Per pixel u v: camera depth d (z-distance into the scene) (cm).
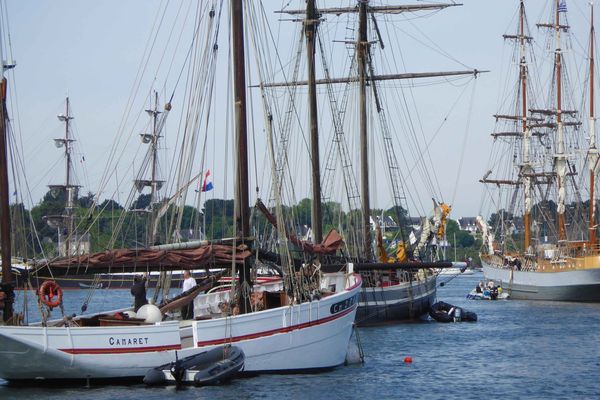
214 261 4084
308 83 6750
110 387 3803
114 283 13625
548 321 8281
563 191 13425
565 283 11738
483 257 14075
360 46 8200
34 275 3769
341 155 7706
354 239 7694
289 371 4216
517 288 12619
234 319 3981
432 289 8531
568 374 4762
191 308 4491
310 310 4266
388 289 7562
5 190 3662
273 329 4103
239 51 4366
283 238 4384
